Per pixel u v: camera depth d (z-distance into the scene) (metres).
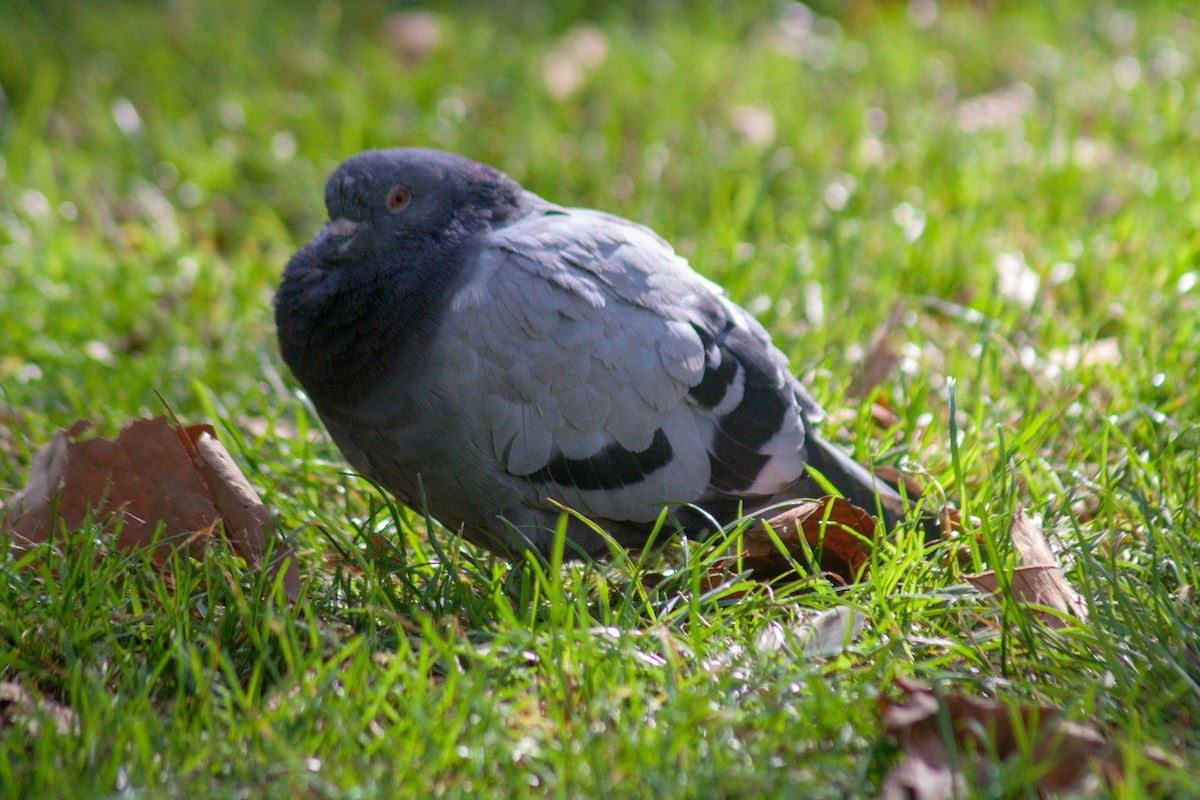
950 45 13.58
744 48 14.01
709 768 4.63
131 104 13.15
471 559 6.48
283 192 11.70
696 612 5.54
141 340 9.59
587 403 6.27
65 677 5.29
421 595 6.10
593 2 15.27
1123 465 7.00
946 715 4.56
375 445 6.56
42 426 8.09
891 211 10.45
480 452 6.35
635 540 6.85
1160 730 4.81
